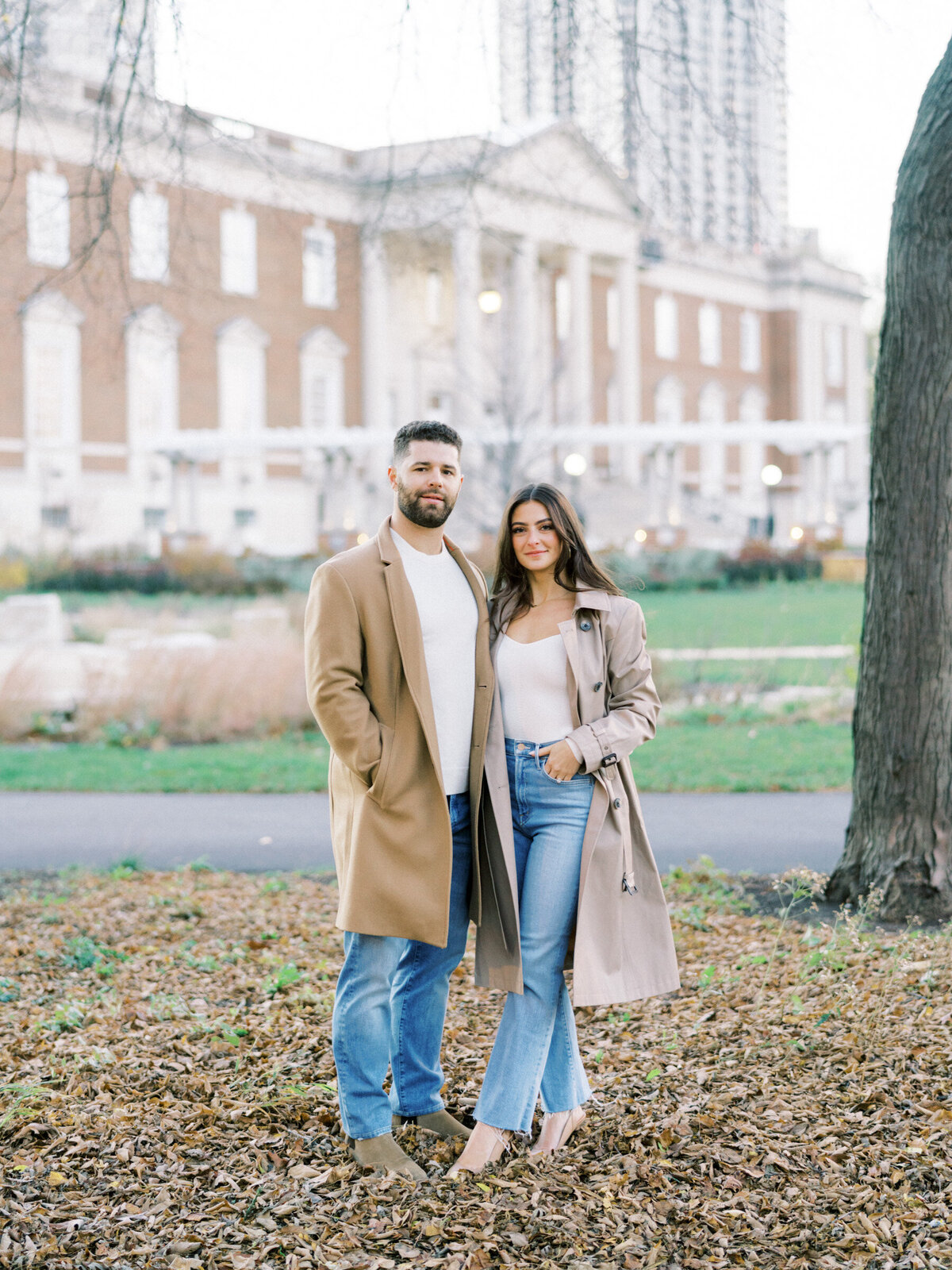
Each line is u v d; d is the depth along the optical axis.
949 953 4.71
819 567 29.08
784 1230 2.78
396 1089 3.41
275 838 8.24
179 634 16.22
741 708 13.21
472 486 29.48
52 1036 4.18
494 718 3.30
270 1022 4.30
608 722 3.21
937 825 5.42
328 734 3.11
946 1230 2.74
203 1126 3.39
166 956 5.36
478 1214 2.85
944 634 5.38
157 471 34.91
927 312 5.23
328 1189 3.01
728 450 51.00
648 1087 3.64
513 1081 3.13
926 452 5.32
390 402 41.22
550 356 39.44
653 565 27.95
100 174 7.02
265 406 37.81
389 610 3.16
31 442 32.19
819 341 53.41
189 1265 2.64
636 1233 2.79
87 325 32.31
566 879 3.21
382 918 3.08
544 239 27.42
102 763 11.03
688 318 49.72
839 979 4.52
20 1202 2.92
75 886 6.93
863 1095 3.44
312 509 38.94
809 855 7.22
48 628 15.48
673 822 8.25
